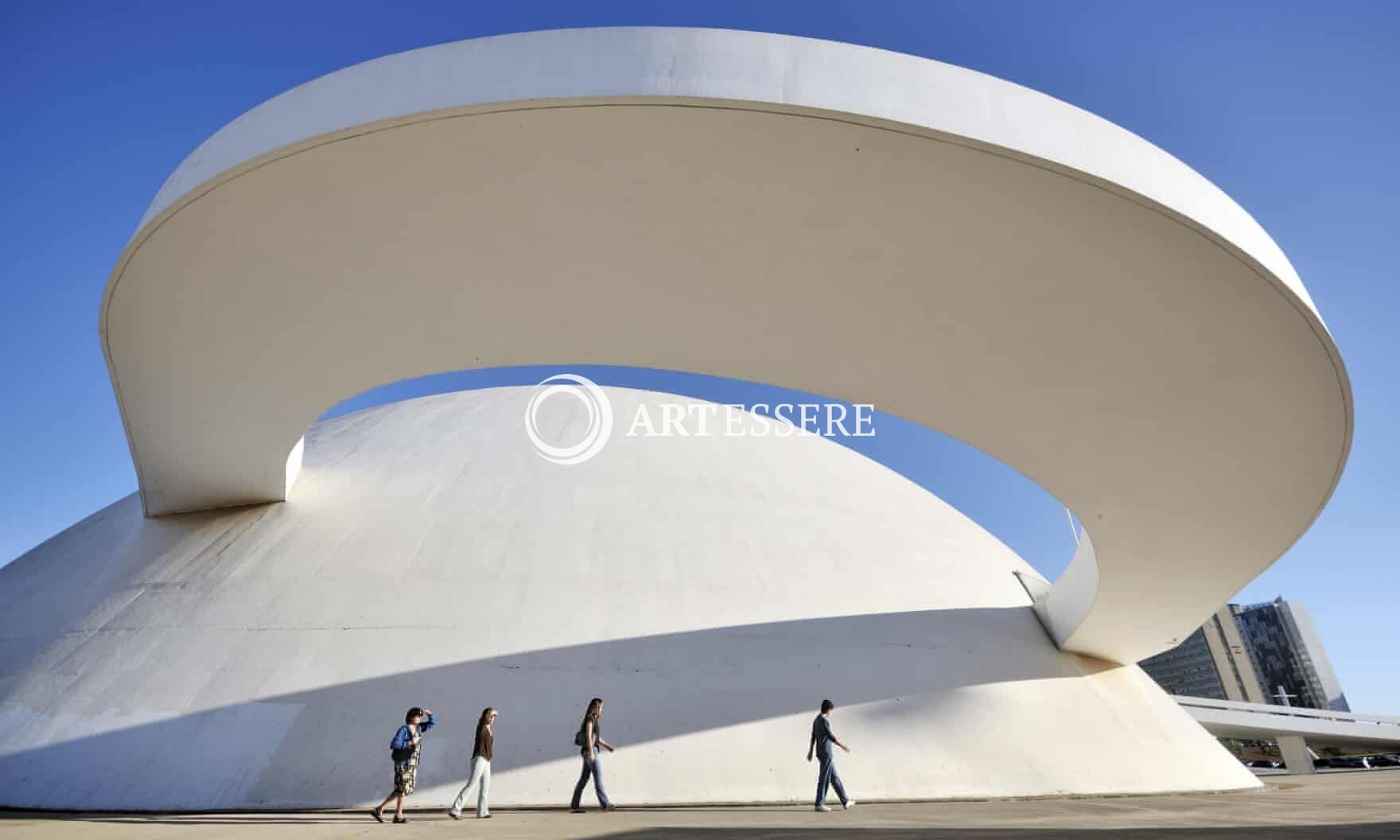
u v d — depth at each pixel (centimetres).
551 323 959
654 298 903
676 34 680
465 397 2006
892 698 1216
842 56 678
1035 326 865
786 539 1495
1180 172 726
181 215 806
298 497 1481
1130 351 873
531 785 1018
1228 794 1244
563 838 577
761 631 1273
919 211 745
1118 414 966
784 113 662
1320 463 979
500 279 888
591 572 1320
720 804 1027
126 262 878
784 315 907
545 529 1405
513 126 693
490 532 1387
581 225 805
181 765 996
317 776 993
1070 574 1405
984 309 852
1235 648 11706
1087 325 850
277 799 968
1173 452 1002
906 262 807
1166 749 1327
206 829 705
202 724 1041
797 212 763
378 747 1031
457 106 673
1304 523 1087
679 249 827
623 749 1073
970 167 691
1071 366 910
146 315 972
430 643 1165
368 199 781
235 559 1332
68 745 1027
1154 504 1091
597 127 691
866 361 966
